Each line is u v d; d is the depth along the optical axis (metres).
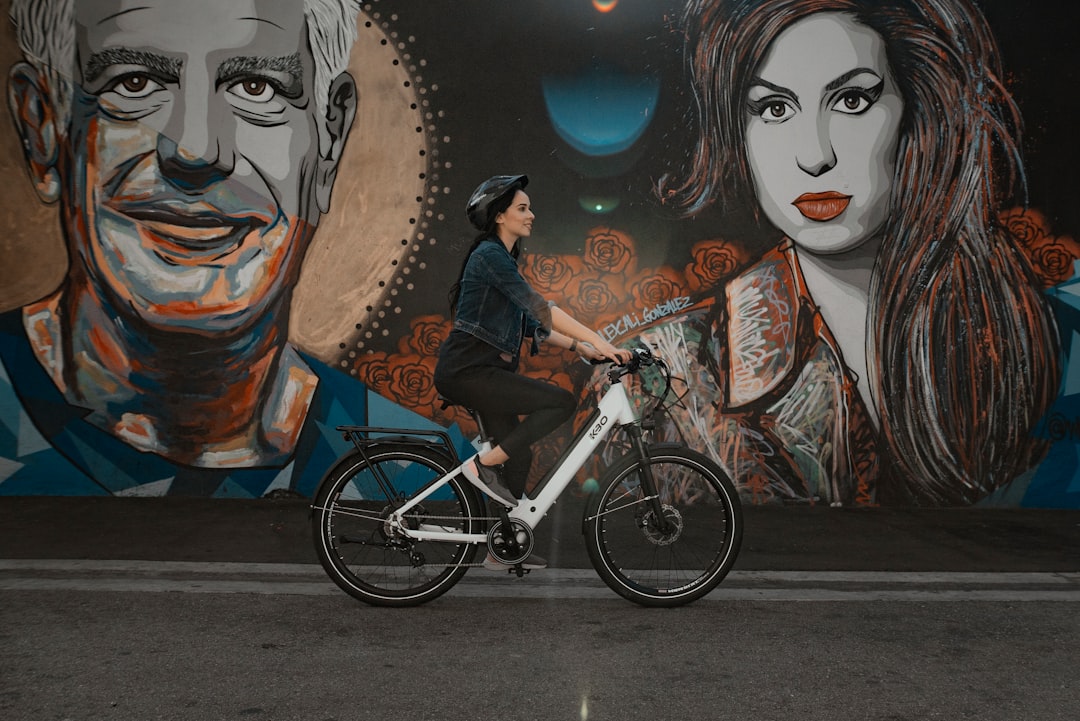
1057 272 6.80
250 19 6.52
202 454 6.57
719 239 6.74
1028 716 3.13
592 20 6.70
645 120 6.72
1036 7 6.75
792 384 6.76
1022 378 6.80
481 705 3.15
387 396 6.68
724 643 3.85
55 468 6.51
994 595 4.65
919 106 6.74
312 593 4.49
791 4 6.71
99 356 6.51
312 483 6.63
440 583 4.31
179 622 3.99
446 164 6.68
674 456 4.37
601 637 3.90
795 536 5.86
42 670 3.40
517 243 4.50
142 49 6.46
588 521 4.33
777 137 6.74
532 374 6.70
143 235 6.50
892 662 3.64
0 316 6.45
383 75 6.64
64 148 6.46
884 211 6.75
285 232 6.61
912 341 6.77
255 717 3.02
